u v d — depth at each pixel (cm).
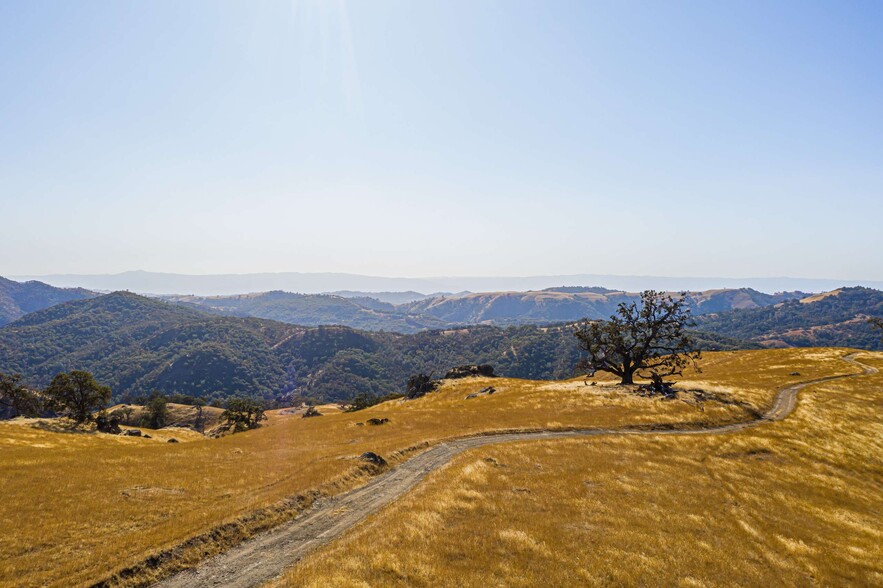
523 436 5231
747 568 2264
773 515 3111
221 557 2202
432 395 10162
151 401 17750
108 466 3631
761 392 7019
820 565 2394
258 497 2930
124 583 1902
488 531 2445
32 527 2319
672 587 2003
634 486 3391
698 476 3806
